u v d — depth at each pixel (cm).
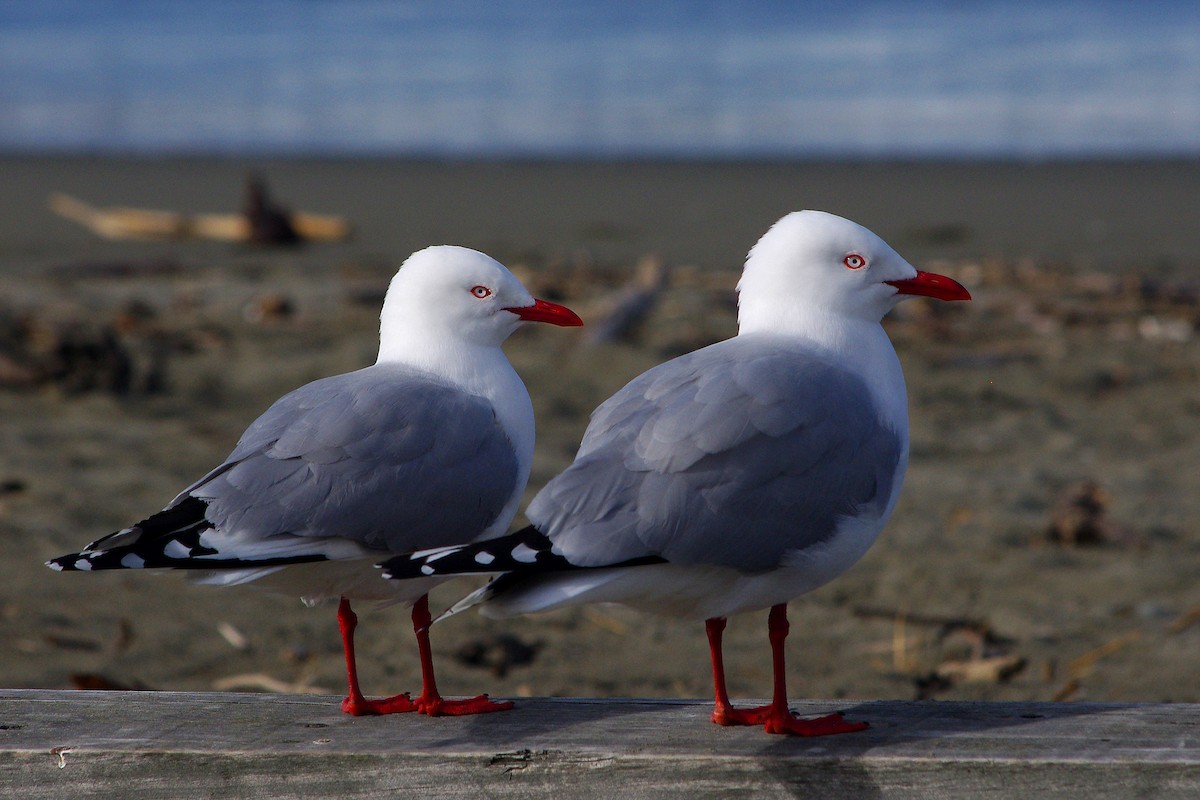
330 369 1698
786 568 587
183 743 553
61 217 2852
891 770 530
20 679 916
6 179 3416
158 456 1399
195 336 1850
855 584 1131
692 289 2109
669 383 606
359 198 3184
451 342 698
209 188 3309
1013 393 1669
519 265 2341
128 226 2652
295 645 1004
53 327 1642
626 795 539
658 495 566
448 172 3584
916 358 1791
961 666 975
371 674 959
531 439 704
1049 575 1142
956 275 2262
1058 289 2159
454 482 651
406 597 639
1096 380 1706
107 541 582
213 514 607
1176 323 1950
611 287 2128
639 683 953
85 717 584
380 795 542
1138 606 1074
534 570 547
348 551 623
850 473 600
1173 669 961
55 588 1075
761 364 605
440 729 575
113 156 3844
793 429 588
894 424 634
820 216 660
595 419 608
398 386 664
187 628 1027
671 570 571
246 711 596
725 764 535
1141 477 1384
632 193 3234
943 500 1321
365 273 2281
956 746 543
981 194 3153
